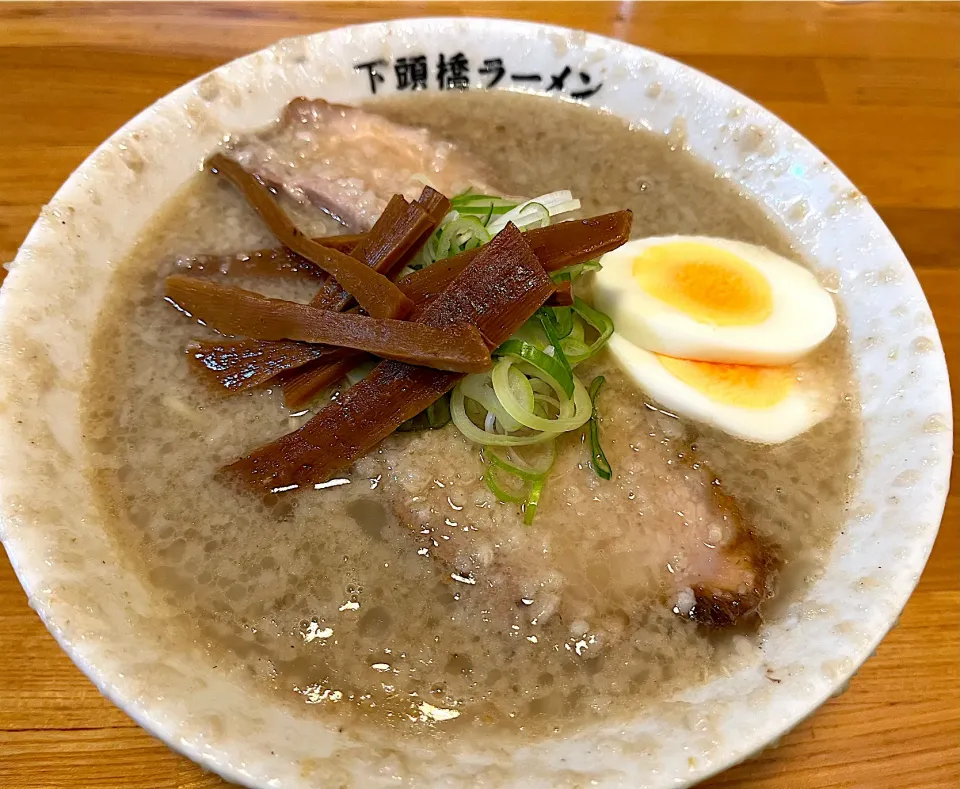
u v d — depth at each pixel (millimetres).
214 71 184
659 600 136
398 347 135
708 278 166
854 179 222
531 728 122
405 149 192
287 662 126
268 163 183
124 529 136
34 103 205
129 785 133
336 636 130
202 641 126
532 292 140
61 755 134
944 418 142
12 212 185
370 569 136
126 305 161
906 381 152
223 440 147
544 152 201
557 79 205
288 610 131
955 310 200
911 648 156
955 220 216
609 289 162
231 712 113
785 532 144
